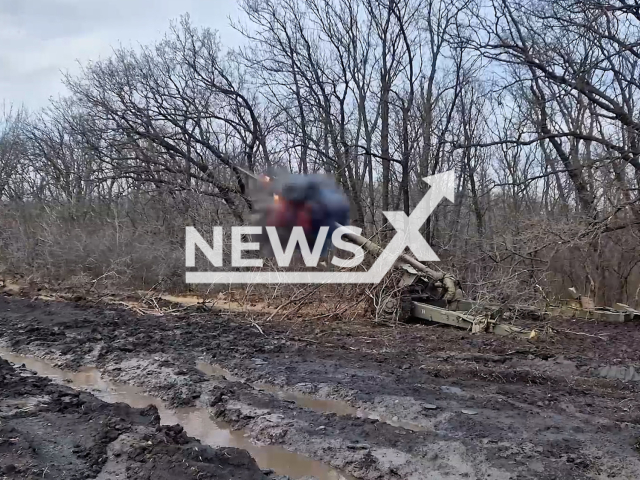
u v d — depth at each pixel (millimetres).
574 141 16000
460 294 12336
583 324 12227
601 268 16016
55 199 22859
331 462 5629
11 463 4859
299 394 7582
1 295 14312
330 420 6441
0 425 5664
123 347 9414
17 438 5352
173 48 22219
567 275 15945
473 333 11094
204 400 7219
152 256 15984
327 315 12469
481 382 7914
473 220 20500
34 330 10539
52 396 6859
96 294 14672
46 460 5020
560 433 6059
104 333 10398
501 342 10281
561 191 17156
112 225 17938
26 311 12297
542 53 12711
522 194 18781
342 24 21422
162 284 15609
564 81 12688
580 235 12023
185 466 4895
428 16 20703
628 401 7148
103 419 6016
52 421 5949
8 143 27203
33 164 26812
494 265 13203
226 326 11305
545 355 9297
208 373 8438
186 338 10164
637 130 12477
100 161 22297
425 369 8430
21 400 6645
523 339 10617
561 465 5328
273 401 7004
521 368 8703
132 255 16000
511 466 5301
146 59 22094
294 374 8180
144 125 21703
